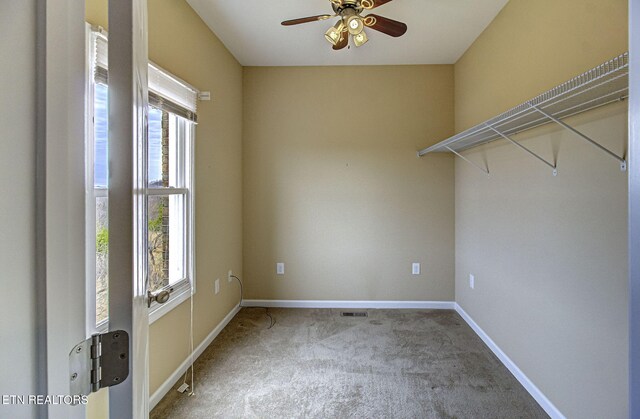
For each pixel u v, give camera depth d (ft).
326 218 11.00
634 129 1.68
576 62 5.06
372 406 5.91
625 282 4.25
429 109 10.75
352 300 11.04
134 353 1.75
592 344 4.76
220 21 7.97
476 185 9.00
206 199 8.10
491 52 8.02
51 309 1.42
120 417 1.71
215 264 8.71
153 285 6.30
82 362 1.59
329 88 10.85
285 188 11.00
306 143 10.94
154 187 6.33
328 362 7.42
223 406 5.92
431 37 8.84
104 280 3.32
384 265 10.99
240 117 10.71
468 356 7.69
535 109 4.66
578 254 5.03
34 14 1.36
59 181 1.47
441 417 5.64
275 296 11.09
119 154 1.67
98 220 3.26
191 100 7.20
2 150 1.24
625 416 4.24
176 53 6.65
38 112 1.37
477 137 7.63
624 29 4.20
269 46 9.39
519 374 6.66
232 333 8.93
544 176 5.88
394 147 10.85
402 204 10.91
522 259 6.61
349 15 6.14
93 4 3.50
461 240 10.25
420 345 8.25
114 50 1.66
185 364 6.98
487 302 8.30
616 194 4.34
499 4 7.30
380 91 10.80
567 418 5.26
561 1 5.41
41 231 1.39
